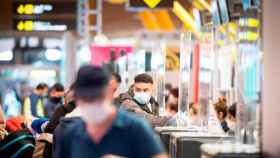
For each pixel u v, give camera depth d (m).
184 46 9.16
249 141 6.53
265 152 6.08
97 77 4.76
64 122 7.53
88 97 4.73
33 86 27.09
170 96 14.60
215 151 6.09
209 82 9.23
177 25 27.02
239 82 6.74
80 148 5.00
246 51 6.61
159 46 11.34
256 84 6.36
